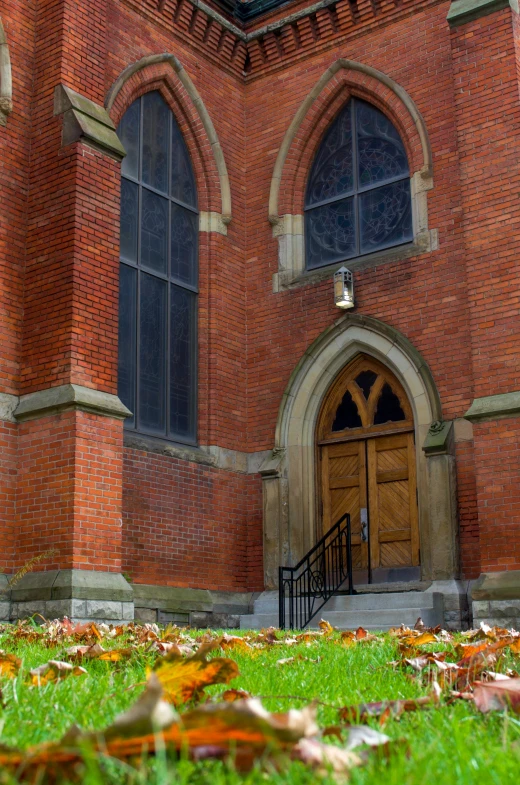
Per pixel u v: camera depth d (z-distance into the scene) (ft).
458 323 44.04
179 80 49.70
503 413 39.01
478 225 41.88
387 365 46.34
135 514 42.70
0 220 39.17
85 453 36.76
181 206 49.80
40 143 40.65
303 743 5.76
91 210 39.52
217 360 49.08
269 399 49.65
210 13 50.93
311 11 50.96
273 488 47.96
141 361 45.75
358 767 5.94
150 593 42.29
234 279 51.19
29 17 41.91
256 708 5.10
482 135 42.47
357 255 48.93
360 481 47.09
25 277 39.83
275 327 50.29
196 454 46.75
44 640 21.84
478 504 39.01
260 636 24.44
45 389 37.96
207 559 46.06
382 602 41.24
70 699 9.91
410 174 47.26
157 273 47.50
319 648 20.06
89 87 42.01
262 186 52.47
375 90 49.03
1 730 7.38
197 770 5.69
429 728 7.85
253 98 53.88
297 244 50.88
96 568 36.29
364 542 46.24
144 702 5.08
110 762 5.36
